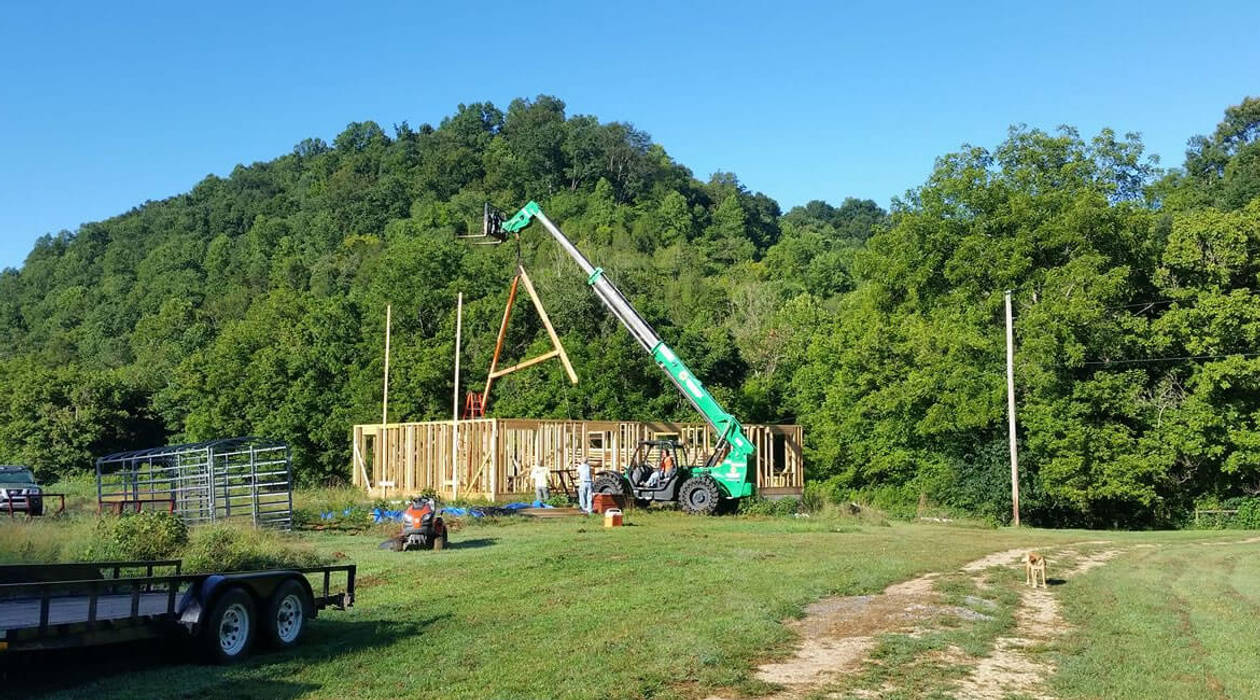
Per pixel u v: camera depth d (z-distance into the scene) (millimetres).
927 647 10227
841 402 41344
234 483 26328
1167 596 14359
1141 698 8531
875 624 11398
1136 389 34625
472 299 51781
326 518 24625
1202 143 71125
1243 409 34438
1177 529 35656
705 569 15391
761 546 18953
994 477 34438
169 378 62906
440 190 123750
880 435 40156
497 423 30688
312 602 9906
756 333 53406
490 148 135375
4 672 8258
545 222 29391
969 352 36250
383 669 8617
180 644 8992
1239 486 36469
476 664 8859
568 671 8602
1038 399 34656
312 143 160875
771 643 10102
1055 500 35188
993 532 26375
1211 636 11328
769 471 35594
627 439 33000
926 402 37656
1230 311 33375
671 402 47031
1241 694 8750
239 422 51219
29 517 21859
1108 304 35562
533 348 47875
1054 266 36219
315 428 49469
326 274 85812
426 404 47969
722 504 27703
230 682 8008
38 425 56719
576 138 134875
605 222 106500
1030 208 35906
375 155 138250
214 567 13109
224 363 52812
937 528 27500
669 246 100812
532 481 30859
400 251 53281
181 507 23531
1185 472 36281
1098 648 10562
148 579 8406
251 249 109062
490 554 16953
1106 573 16953
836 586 13859
